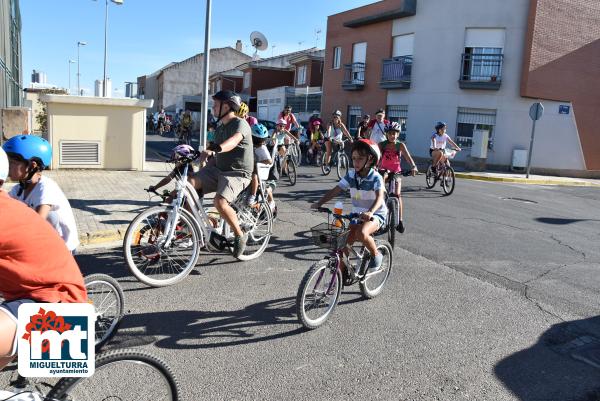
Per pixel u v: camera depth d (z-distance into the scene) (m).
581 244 8.20
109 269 5.77
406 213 9.94
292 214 9.30
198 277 5.73
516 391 3.66
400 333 4.52
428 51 23.23
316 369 3.82
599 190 16.64
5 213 2.25
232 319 4.64
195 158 5.52
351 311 4.98
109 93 31.53
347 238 4.63
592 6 21.48
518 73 21.23
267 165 6.91
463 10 21.97
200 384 3.52
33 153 3.73
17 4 20.12
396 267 6.45
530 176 19.55
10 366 3.40
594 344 4.50
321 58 36.34
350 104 28.19
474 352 4.23
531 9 20.69
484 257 7.09
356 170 4.84
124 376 2.66
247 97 43.84
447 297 5.48
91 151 12.60
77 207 8.27
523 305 5.35
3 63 12.83
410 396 3.52
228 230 6.23
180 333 4.30
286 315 4.80
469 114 22.34
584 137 21.91
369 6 26.50
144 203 8.84
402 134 24.94
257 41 44.69
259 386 3.54
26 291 2.32
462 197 12.52
